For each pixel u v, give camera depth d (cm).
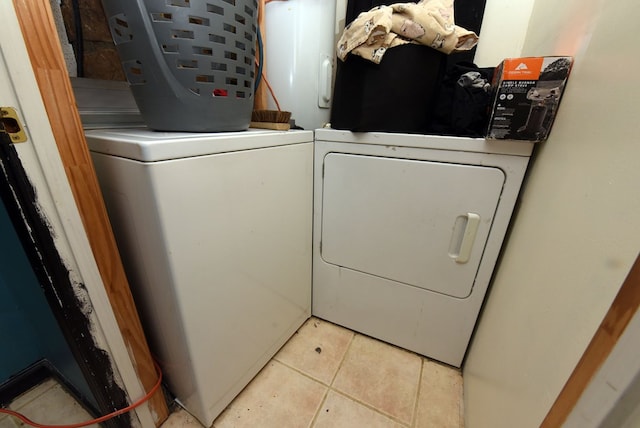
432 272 100
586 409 31
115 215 69
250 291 89
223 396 89
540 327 51
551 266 52
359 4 109
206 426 87
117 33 64
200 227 66
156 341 84
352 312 125
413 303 108
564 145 58
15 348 93
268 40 115
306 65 115
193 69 65
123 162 59
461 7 108
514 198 80
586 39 56
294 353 117
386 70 84
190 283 67
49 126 52
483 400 75
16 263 72
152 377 84
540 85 66
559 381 40
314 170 108
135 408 80
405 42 81
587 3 59
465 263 93
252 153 76
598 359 31
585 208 44
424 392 101
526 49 107
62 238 57
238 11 68
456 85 85
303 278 121
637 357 26
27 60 47
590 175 44
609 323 30
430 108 91
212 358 80
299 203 104
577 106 55
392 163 93
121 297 71
